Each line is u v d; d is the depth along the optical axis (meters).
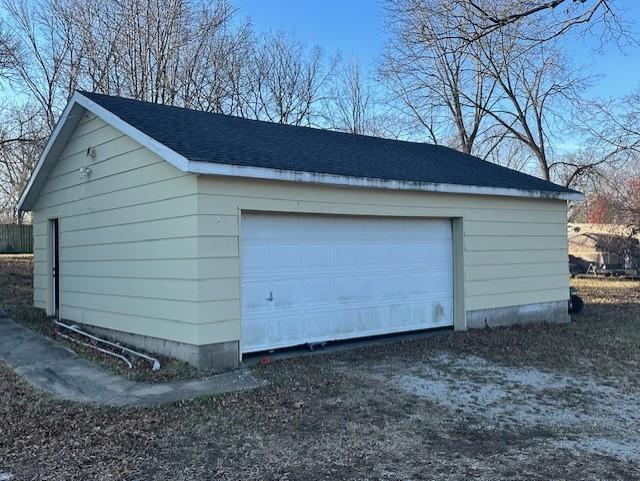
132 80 22.30
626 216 23.25
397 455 4.58
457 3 13.92
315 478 4.13
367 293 9.32
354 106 31.11
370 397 6.21
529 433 5.18
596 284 22.06
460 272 10.43
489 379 7.10
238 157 7.67
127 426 5.18
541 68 22.05
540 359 8.24
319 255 8.72
